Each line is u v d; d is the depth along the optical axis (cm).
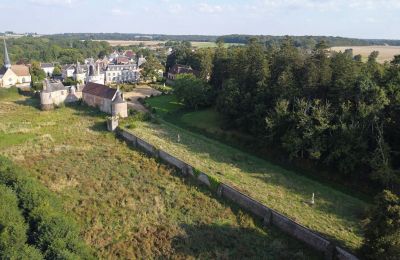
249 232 3550
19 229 2894
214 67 8912
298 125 4928
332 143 4706
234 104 6394
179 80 8475
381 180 4112
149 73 12512
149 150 5553
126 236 3444
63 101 8650
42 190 3638
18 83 11938
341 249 3084
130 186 4378
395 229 2697
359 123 4562
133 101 9294
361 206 4088
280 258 3180
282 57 6356
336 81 5081
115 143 5938
